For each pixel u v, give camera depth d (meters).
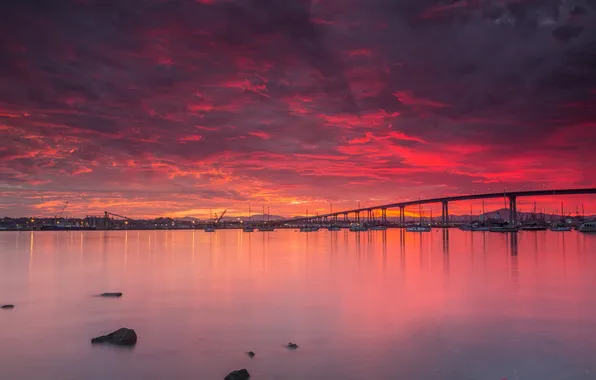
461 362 18.52
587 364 18.19
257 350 20.19
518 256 67.81
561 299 31.08
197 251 86.31
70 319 25.98
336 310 27.89
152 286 38.06
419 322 24.78
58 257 69.69
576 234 180.38
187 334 22.70
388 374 17.34
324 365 18.30
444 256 68.94
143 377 17.27
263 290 35.66
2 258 67.38
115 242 129.50
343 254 75.75
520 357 19.02
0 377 17.27
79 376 17.38
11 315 27.09
